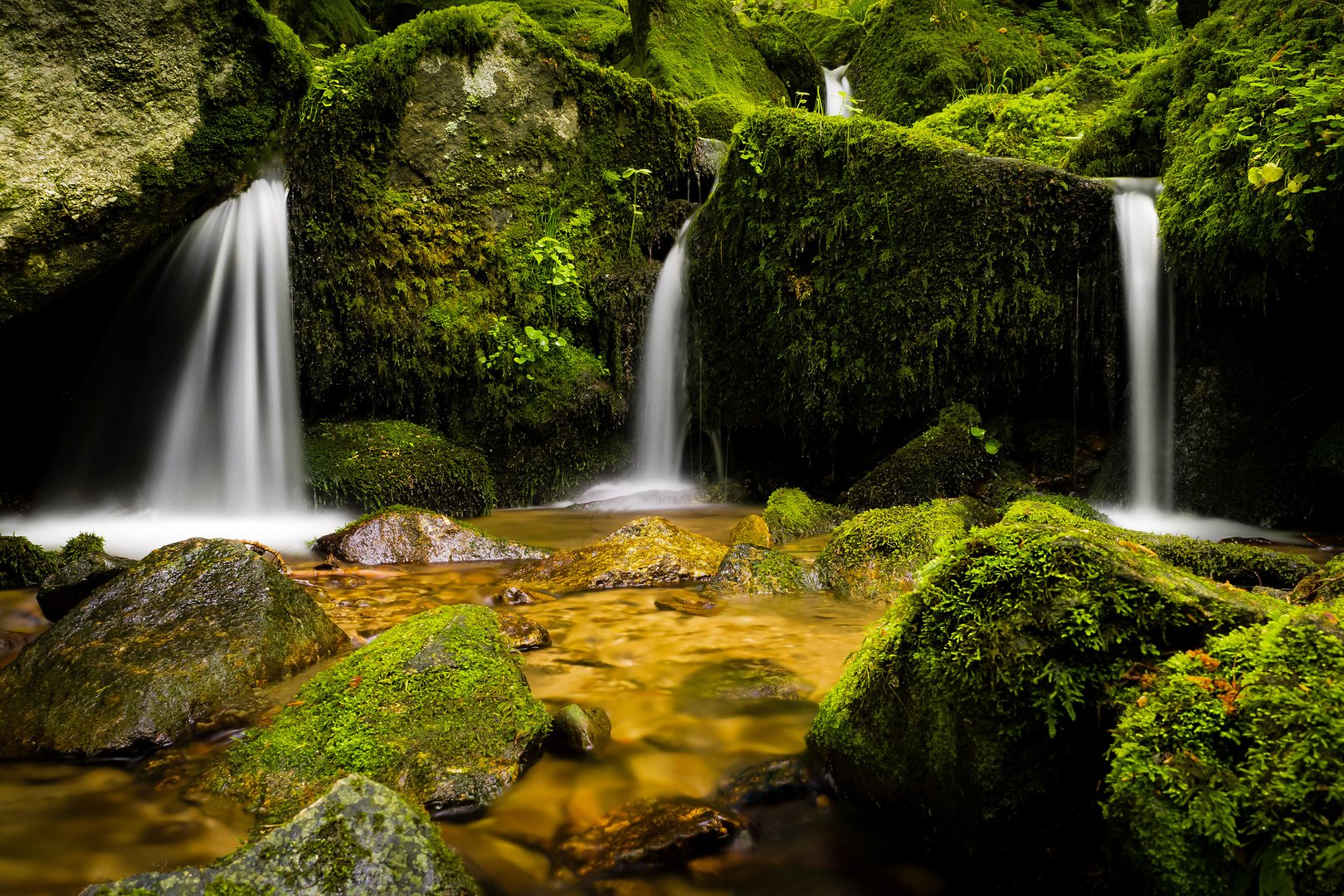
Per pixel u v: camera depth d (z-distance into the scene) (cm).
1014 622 162
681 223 828
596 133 792
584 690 270
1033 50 1227
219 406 621
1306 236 478
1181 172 585
